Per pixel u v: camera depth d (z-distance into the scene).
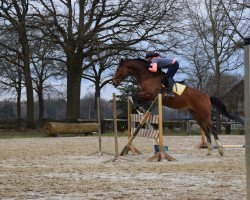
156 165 11.82
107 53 41.09
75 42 38.91
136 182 8.63
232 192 7.35
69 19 38.12
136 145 20.89
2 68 49.94
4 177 9.51
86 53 40.53
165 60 13.62
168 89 13.64
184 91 13.88
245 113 4.31
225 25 39.28
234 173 9.91
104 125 38.84
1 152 16.92
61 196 7.14
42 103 60.94
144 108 14.27
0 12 38.88
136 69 13.91
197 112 14.37
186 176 9.51
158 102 13.04
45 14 38.34
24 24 37.41
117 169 10.97
